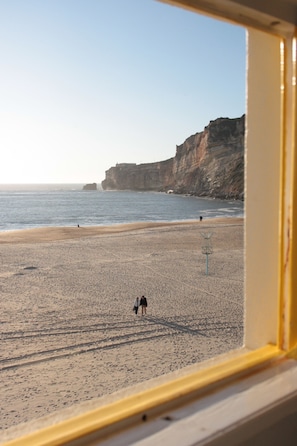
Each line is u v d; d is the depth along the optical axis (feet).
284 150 4.01
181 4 3.21
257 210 4.50
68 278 63.93
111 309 45.21
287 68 3.97
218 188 375.66
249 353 4.01
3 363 29.86
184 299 49.88
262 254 4.46
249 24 3.67
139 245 102.94
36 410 22.93
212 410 3.03
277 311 4.28
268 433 3.19
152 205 314.14
